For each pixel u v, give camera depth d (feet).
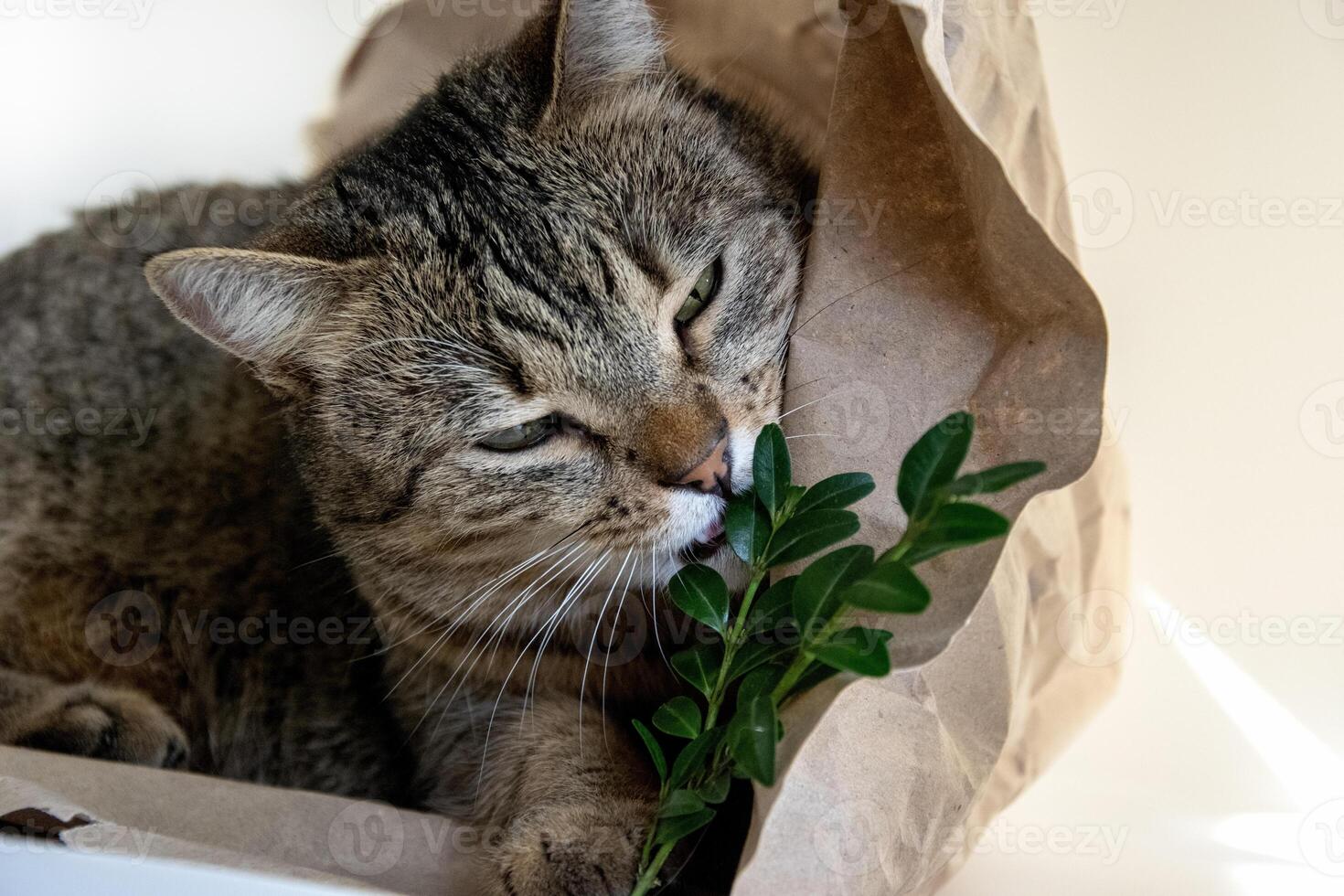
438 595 1.26
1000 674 1.07
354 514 1.24
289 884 0.97
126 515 1.43
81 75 1.54
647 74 1.21
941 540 0.90
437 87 1.27
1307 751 1.36
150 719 1.36
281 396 1.23
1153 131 1.45
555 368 1.14
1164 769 1.37
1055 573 1.23
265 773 1.41
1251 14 1.40
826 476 1.09
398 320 1.16
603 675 1.24
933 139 1.05
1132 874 1.24
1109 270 1.46
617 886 1.10
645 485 1.15
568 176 1.16
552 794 1.17
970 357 1.06
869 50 1.03
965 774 1.06
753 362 1.18
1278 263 1.43
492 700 1.28
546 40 1.19
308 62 1.54
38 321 1.44
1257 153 1.43
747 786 1.14
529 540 1.20
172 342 1.44
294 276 1.16
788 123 1.28
